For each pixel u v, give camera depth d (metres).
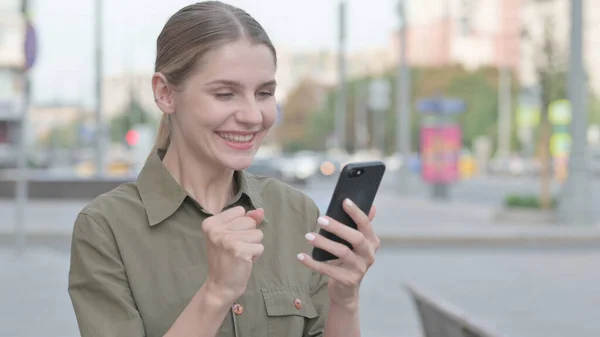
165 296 1.78
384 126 78.69
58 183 24.45
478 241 13.87
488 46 79.00
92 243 1.79
